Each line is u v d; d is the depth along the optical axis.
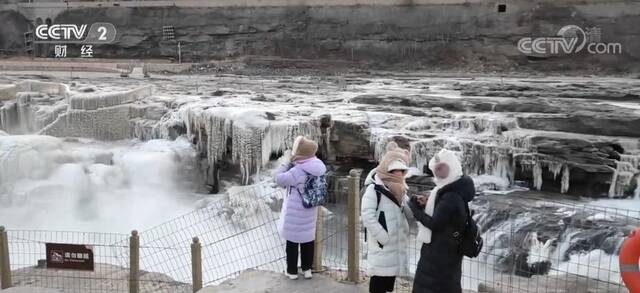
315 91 27.03
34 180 18.55
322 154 19.17
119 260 11.55
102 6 49.38
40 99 24.69
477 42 40.91
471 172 17.11
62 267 7.77
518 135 16.86
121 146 22.11
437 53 41.72
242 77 36.19
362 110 20.69
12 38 50.69
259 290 7.14
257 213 14.99
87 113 22.66
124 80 33.69
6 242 8.09
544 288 9.18
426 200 5.70
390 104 22.30
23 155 18.38
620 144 16.05
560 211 13.86
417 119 18.86
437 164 5.40
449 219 5.32
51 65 40.59
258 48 46.03
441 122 18.61
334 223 11.27
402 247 6.21
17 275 9.27
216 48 47.03
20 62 42.34
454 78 34.75
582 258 12.05
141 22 48.47
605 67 37.62
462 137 17.58
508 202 14.79
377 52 43.12
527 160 16.44
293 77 35.84
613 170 15.45
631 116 17.11
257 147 18.59
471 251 5.46
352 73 38.69
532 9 39.72
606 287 9.20
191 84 31.11
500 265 11.19
